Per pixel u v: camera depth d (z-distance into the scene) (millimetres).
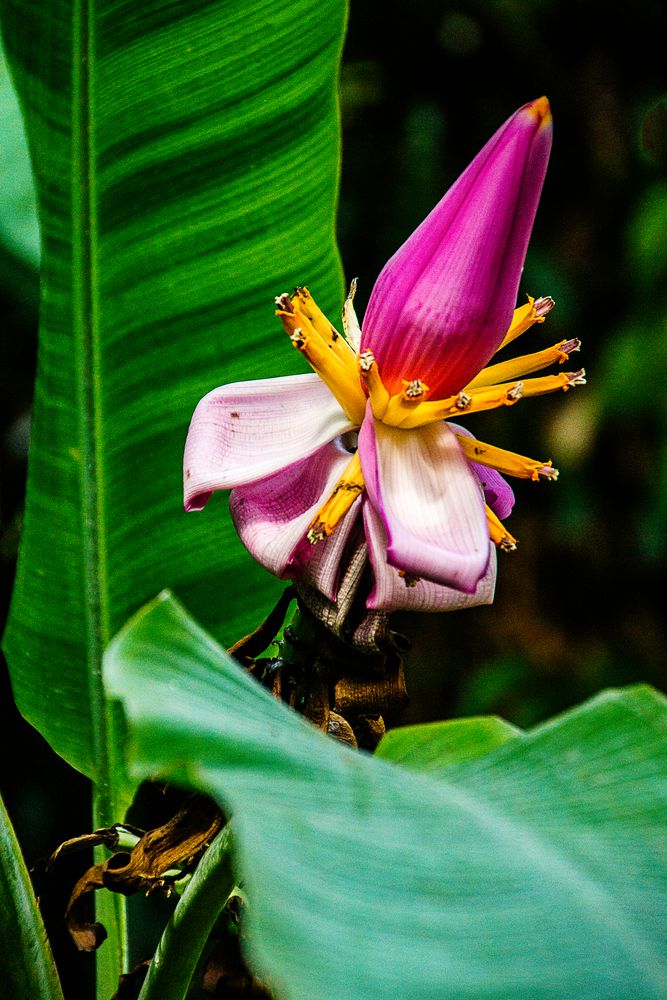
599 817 989
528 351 3418
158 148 1229
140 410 1249
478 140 3447
